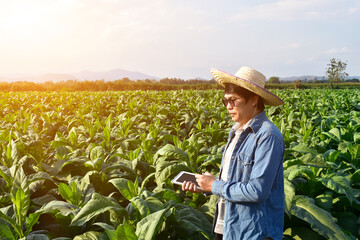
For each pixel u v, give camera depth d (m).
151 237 2.27
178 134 8.04
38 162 5.12
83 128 7.29
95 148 4.55
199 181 2.62
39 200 3.67
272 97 2.36
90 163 4.09
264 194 2.26
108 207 2.89
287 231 3.75
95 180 4.17
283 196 2.49
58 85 47.41
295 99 15.83
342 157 5.44
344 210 4.43
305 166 4.17
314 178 4.20
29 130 7.18
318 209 3.44
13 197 2.78
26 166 4.56
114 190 4.32
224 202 2.80
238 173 2.47
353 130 7.09
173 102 15.05
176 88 57.53
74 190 3.32
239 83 2.41
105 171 4.27
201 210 3.80
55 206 3.06
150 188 4.32
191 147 4.78
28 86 43.81
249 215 2.39
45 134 7.67
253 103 2.48
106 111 13.01
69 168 4.44
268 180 2.27
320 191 4.38
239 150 2.49
